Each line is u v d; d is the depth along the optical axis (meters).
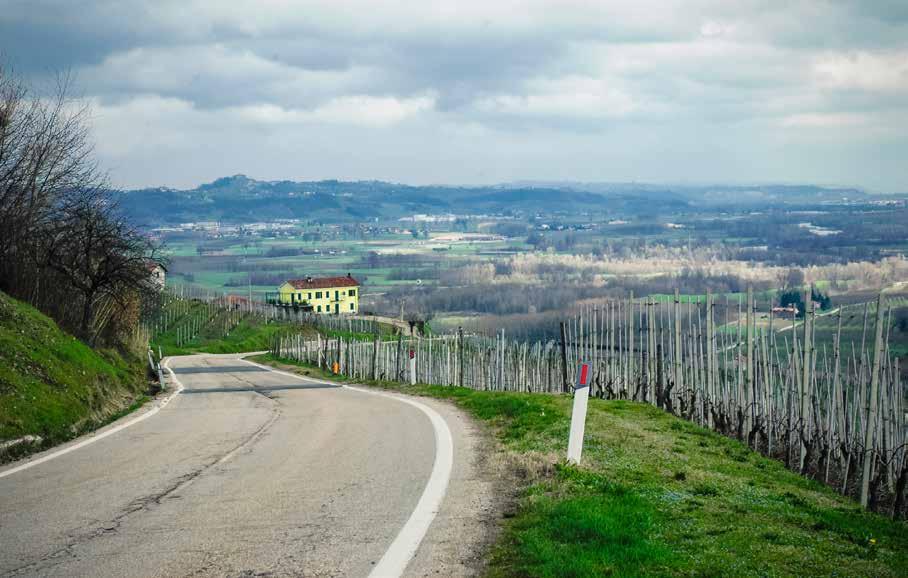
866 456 12.50
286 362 60.06
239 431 15.34
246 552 6.62
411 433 14.43
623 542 6.76
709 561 6.32
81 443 13.80
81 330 30.64
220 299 120.06
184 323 96.75
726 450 13.53
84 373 20.52
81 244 30.69
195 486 9.55
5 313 20.91
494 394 21.42
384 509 8.22
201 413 19.58
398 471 10.47
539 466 10.27
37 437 13.59
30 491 9.32
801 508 9.13
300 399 23.92
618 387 22.47
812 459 14.66
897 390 15.04
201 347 87.00
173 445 13.37
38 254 29.02
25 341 19.31
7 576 6.00
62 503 8.61
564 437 12.88
